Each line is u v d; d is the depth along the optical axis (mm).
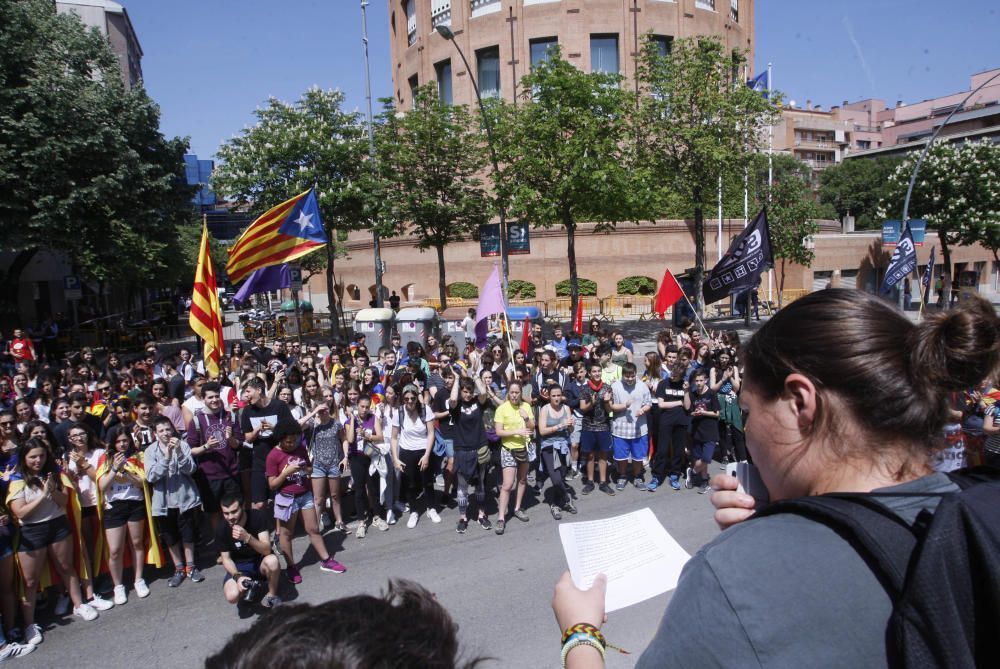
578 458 9805
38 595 6379
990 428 5227
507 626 5477
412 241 35656
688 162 23328
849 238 40312
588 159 19953
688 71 22812
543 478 9016
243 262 11625
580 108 20578
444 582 6395
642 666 894
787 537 856
